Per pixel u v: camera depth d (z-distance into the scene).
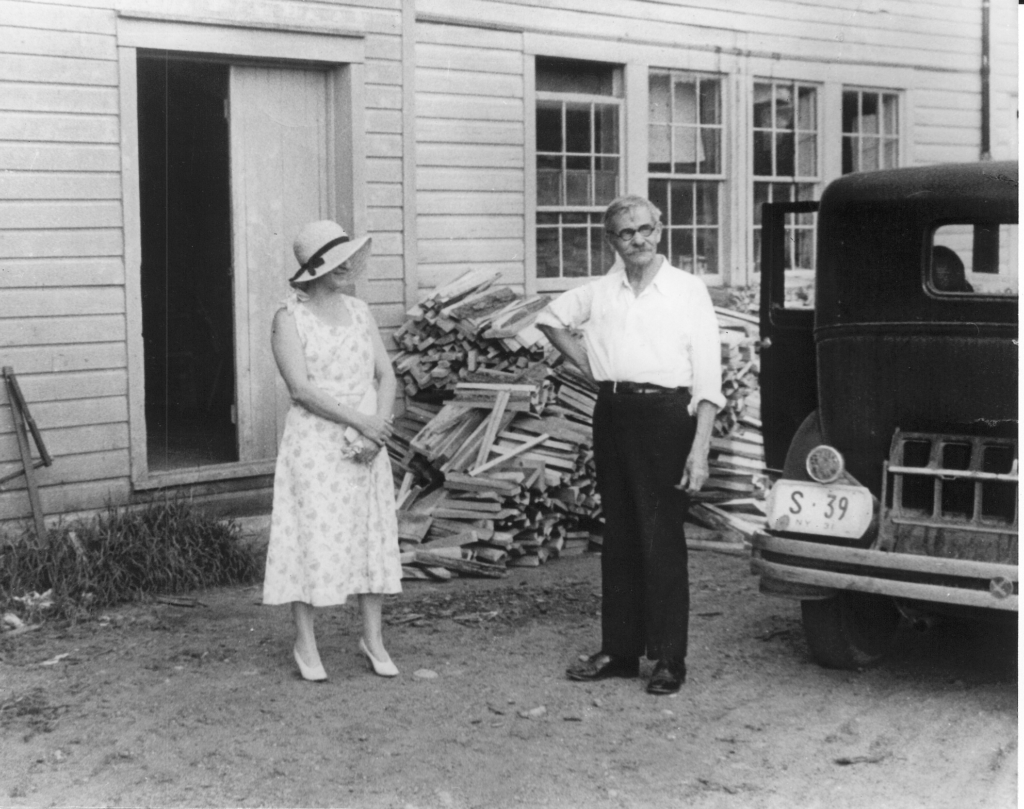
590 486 7.49
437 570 6.77
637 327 4.75
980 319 4.69
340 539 4.88
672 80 9.79
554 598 6.44
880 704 4.83
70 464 6.79
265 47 7.47
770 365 6.24
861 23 11.02
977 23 11.94
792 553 4.84
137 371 7.02
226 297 9.51
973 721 4.63
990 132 12.12
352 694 4.89
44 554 6.27
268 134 7.71
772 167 10.55
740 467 8.01
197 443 8.30
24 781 4.03
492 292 7.99
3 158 6.52
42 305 6.67
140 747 4.32
